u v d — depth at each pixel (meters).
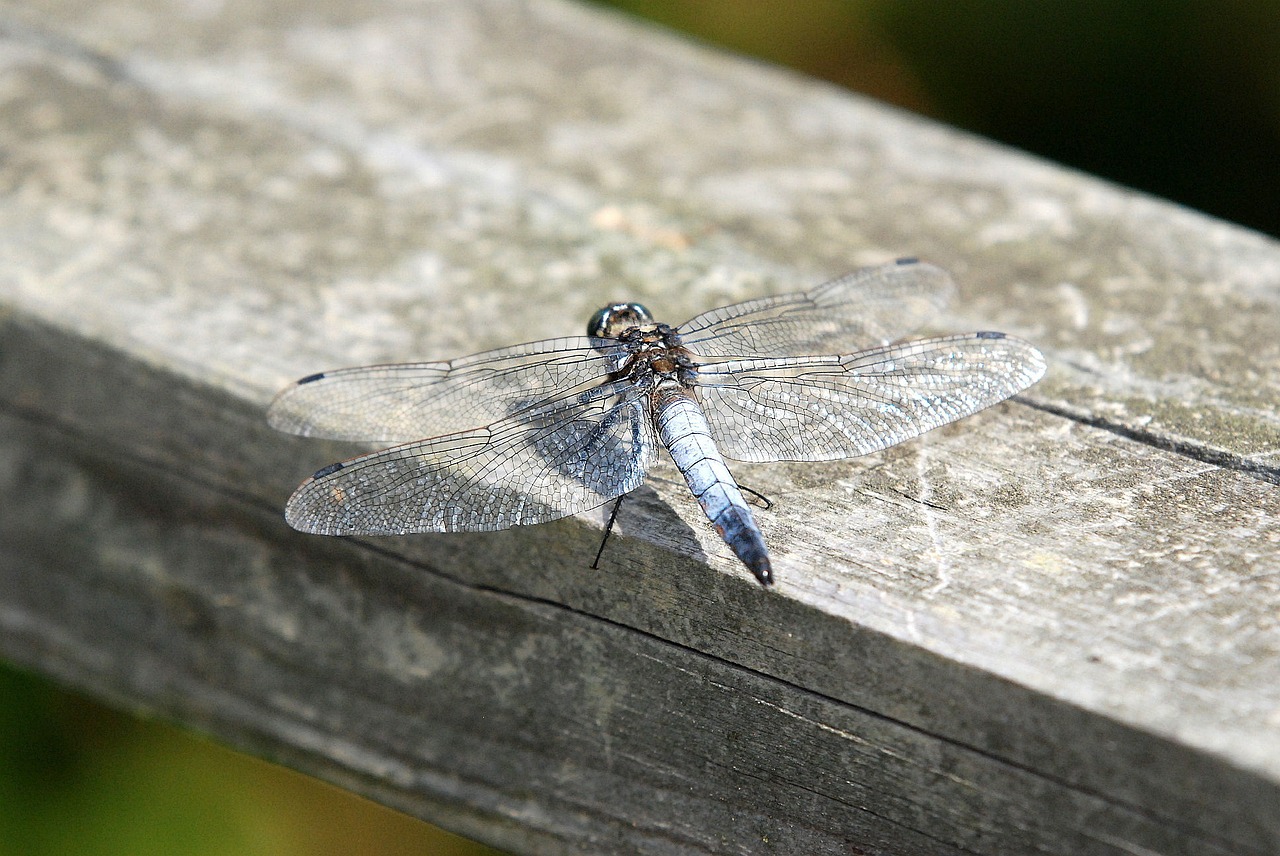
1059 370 0.99
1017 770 0.95
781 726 0.96
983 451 0.97
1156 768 0.94
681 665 0.96
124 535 0.99
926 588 0.95
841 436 0.97
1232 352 0.99
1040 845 0.95
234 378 0.98
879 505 0.97
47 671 1.01
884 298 0.99
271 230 1.01
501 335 0.99
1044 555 0.96
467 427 0.98
